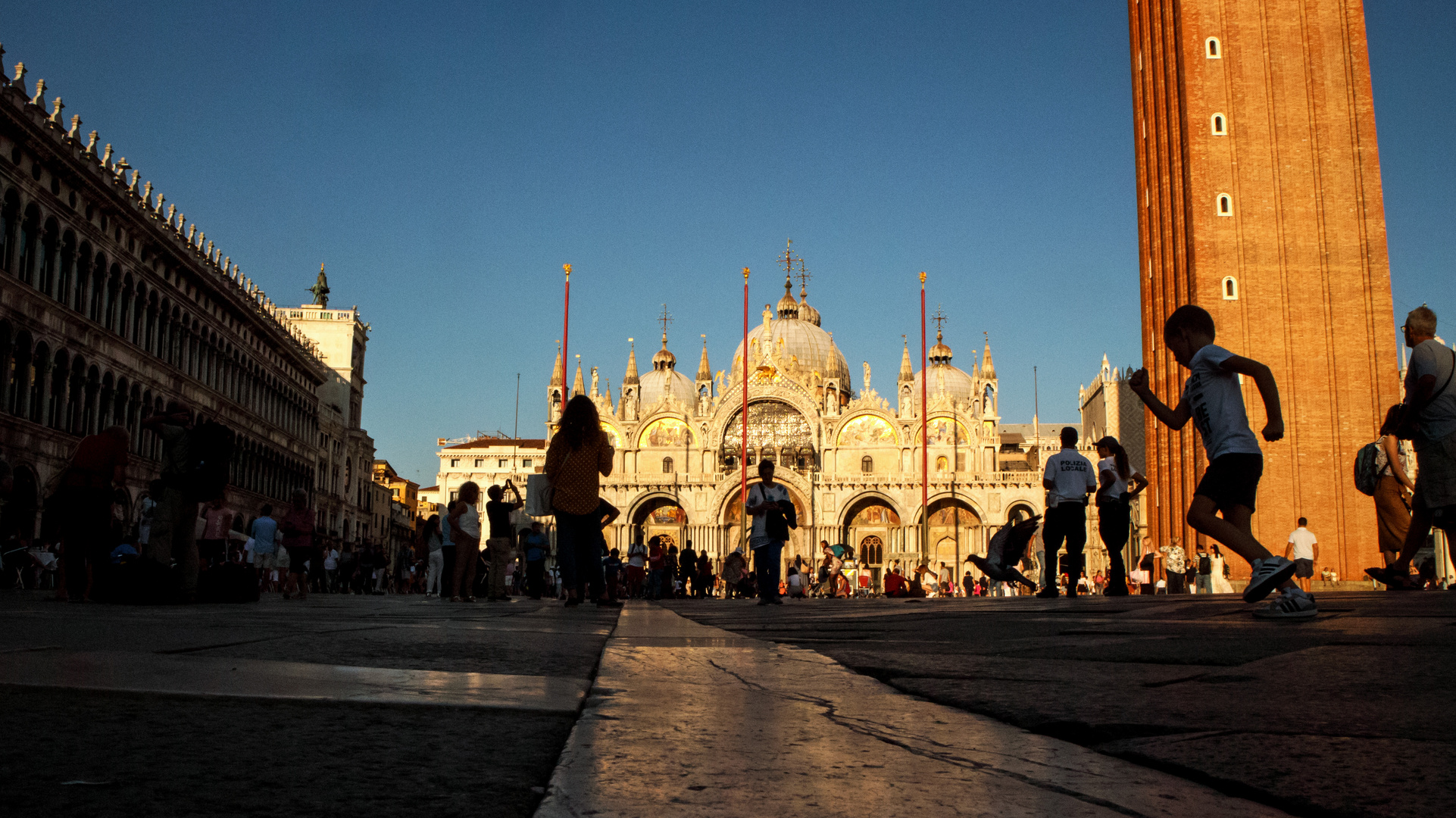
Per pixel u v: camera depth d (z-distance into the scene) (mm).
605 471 20078
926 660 6797
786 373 122688
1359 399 69812
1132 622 10461
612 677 5578
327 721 3672
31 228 45656
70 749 3041
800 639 9211
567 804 2609
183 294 62438
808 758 3254
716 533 116875
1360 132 72500
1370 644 6793
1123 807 2652
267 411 78125
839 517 116125
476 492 27531
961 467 118312
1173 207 76938
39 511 45344
